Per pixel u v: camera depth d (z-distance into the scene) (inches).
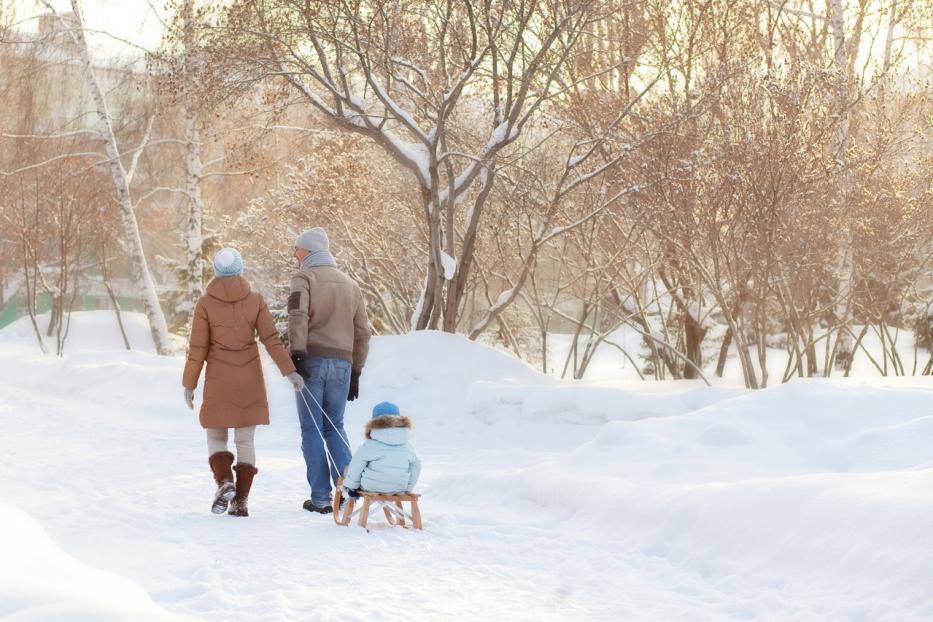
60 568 222.5
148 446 645.9
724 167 783.7
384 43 887.7
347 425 771.4
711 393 657.0
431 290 971.9
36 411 871.1
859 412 486.9
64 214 1847.9
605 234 1139.9
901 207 913.5
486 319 1016.9
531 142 1112.8
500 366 873.5
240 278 413.1
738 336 812.0
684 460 423.2
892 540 250.5
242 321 406.9
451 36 889.5
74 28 1450.5
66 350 1915.6
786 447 457.7
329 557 312.3
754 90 800.9
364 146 1196.5
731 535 295.0
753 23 919.7
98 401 962.7
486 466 563.5
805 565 263.9
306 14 859.4
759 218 773.9
